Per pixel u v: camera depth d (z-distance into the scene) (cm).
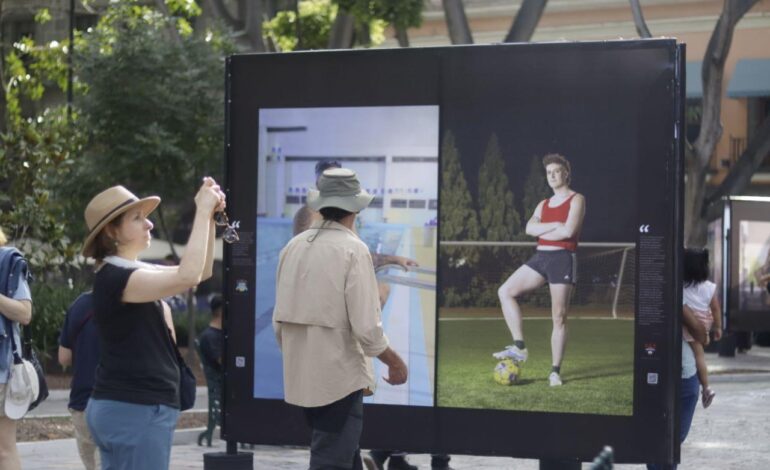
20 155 1825
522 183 959
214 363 1459
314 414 773
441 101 975
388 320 988
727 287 2844
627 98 934
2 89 2278
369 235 993
